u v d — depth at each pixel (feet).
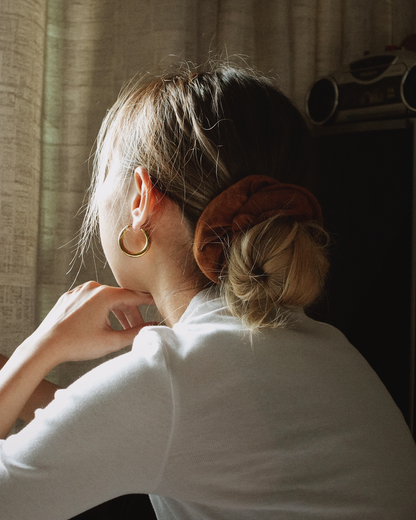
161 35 5.14
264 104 2.21
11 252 4.25
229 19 5.55
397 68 5.16
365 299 5.12
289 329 2.03
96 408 1.73
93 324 2.62
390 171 5.04
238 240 1.98
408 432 2.05
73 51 5.16
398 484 1.87
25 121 4.31
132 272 2.33
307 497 1.77
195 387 1.77
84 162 5.12
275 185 2.05
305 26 5.93
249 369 1.84
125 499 3.13
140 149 2.23
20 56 4.25
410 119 4.97
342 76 5.48
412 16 6.33
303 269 1.95
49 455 1.71
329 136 5.42
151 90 2.32
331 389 1.91
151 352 1.82
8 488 1.70
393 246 5.00
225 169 2.09
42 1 4.54
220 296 2.12
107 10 5.21
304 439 1.82
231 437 1.77
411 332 4.89
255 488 1.78
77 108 5.14
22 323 4.31
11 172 4.23
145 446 1.72
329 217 5.32
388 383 5.00
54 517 1.71
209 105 2.15
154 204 2.19
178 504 1.97
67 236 5.05
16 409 2.40
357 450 1.85
